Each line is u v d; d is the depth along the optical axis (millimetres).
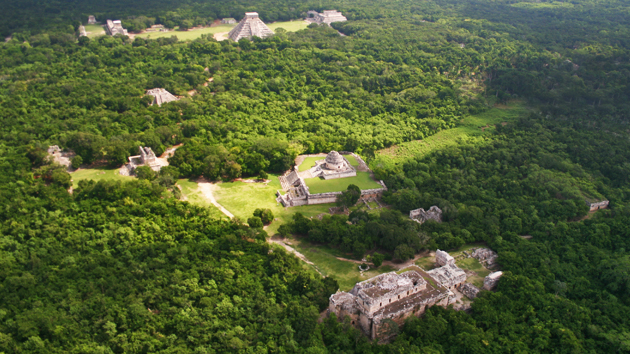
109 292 158750
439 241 189000
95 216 194250
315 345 141750
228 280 165375
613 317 156625
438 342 144500
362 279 172500
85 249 179375
